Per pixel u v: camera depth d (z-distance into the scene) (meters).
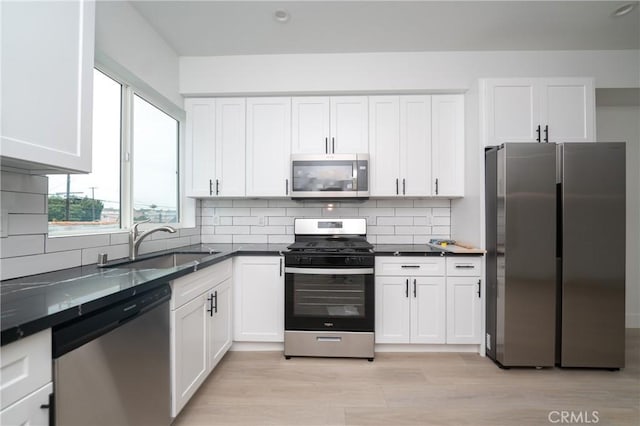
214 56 2.59
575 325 2.04
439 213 2.86
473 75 2.52
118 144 1.96
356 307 2.23
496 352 2.13
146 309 1.20
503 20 2.13
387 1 1.95
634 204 2.93
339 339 2.22
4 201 1.18
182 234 2.58
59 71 1.11
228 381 1.92
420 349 2.36
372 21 2.15
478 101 2.32
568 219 2.03
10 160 0.99
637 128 2.93
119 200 1.97
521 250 2.05
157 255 2.06
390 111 2.59
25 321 0.72
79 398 0.89
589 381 1.93
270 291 2.33
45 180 1.34
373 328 2.21
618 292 2.03
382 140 2.59
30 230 1.28
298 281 2.25
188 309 1.57
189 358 1.58
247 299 2.33
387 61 2.54
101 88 1.81
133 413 1.13
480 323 2.28
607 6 1.98
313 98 2.62
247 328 2.33
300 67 2.57
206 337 1.80
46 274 1.32
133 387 1.13
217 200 2.93
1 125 0.91
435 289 2.30
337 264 2.23
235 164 2.64
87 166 1.25
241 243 2.91
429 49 2.51
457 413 1.61
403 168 2.58
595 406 1.67
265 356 2.28
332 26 2.21
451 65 2.53
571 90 2.28
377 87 2.54
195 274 1.66
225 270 2.14
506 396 1.76
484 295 2.28
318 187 2.51
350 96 2.61
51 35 1.07
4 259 1.18
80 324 0.90
